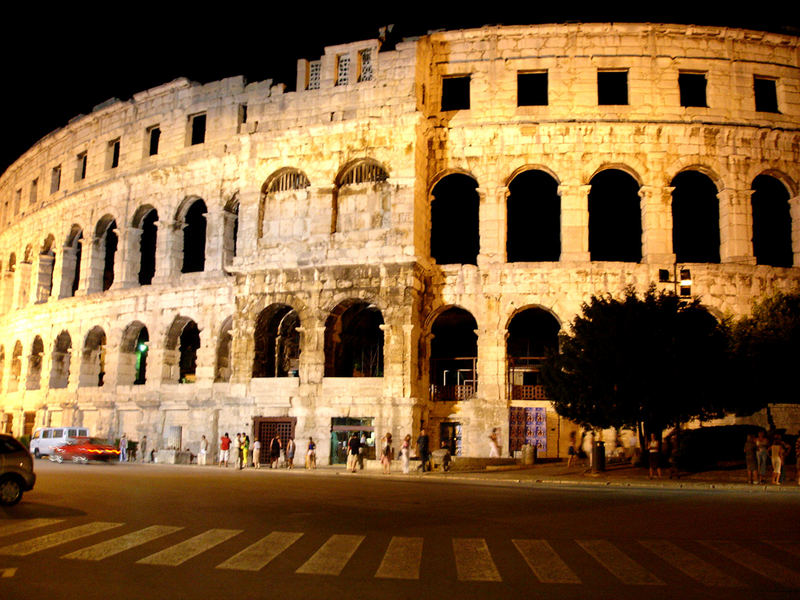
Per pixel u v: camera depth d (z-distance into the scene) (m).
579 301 49.25
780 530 21.09
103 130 67.94
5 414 76.00
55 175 75.00
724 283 48.97
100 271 67.19
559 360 42.19
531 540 19.31
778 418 48.09
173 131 61.72
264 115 55.25
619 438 48.25
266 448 51.06
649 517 23.70
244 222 54.16
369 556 17.03
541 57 52.09
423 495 30.33
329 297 50.78
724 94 51.22
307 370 50.50
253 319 52.66
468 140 52.28
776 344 42.78
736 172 50.53
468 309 50.66
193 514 23.38
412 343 48.91
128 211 63.62
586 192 50.47
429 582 14.64
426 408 50.16
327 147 52.81
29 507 24.72
